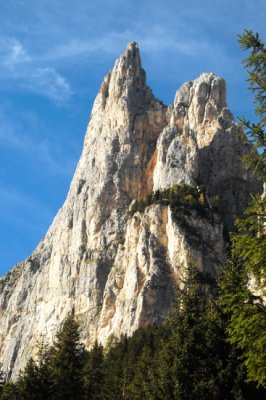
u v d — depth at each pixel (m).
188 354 51.09
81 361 83.50
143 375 80.81
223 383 48.53
